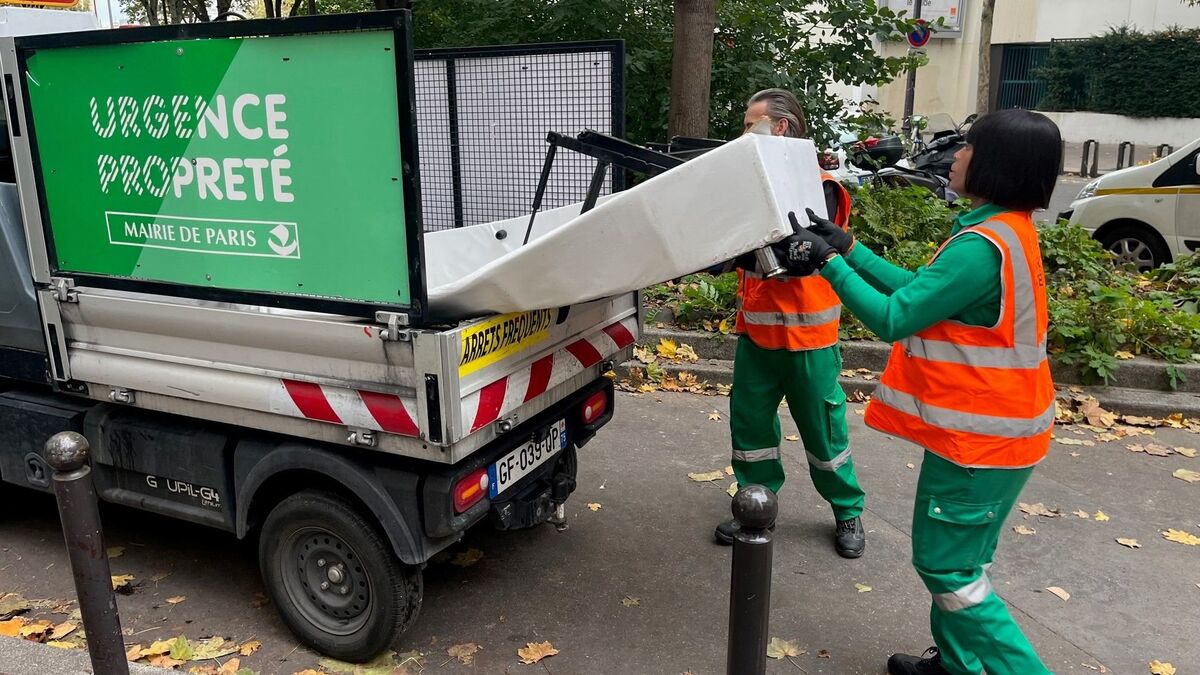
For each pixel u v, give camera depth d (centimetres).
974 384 256
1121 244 863
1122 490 465
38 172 318
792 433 546
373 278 268
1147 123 2419
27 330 350
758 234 242
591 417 376
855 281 260
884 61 853
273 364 297
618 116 385
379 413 278
